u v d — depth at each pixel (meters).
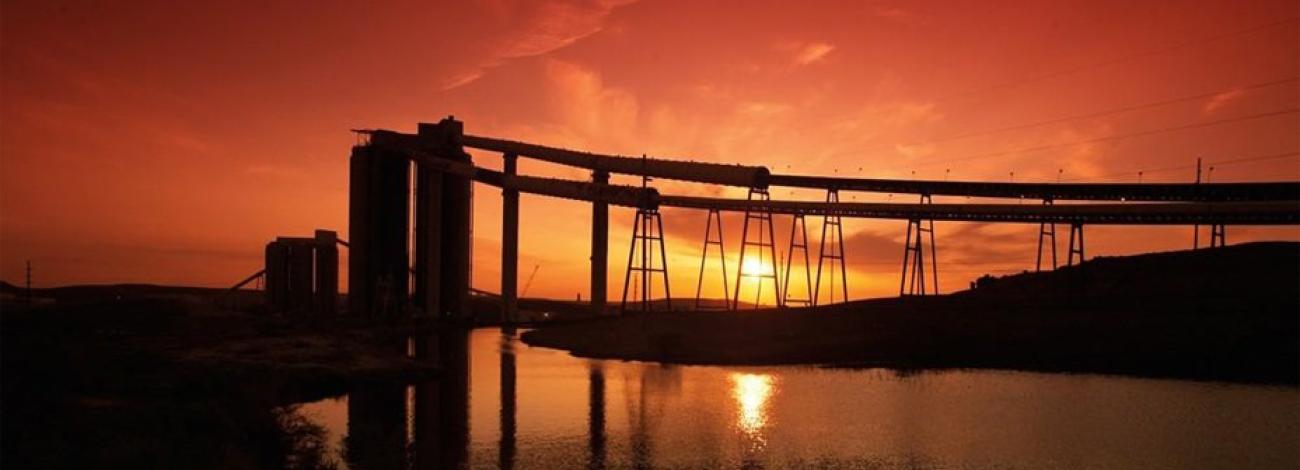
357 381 77.38
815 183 140.62
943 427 53.84
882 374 79.50
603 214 193.25
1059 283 119.88
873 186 134.75
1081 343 85.56
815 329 105.69
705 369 87.50
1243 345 77.88
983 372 79.12
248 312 151.50
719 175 147.38
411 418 58.53
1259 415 56.84
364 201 199.88
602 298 193.00
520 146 199.62
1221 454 46.28
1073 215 110.38
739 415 58.94
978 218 122.00
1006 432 52.25
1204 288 102.19
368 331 153.88
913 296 120.88
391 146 198.88
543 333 144.38
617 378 81.25
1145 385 69.94
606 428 54.53
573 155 182.38
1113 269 120.88
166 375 58.78
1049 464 44.53
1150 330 85.12
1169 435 50.91
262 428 47.88
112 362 61.44
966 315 100.00
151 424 41.44
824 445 49.16
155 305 120.38
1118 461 44.94
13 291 160.25
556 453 47.22
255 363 78.38
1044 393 67.12
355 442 49.25
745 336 107.25
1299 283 96.69
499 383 78.19
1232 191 104.19
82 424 39.28
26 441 36.00
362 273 199.75
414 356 104.81
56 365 53.00
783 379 77.25
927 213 124.75
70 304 115.62
